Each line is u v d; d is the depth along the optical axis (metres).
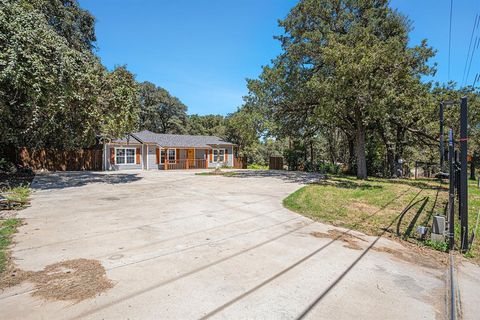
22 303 2.66
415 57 14.15
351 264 3.91
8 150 18.64
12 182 12.66
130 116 14.04
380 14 16.16
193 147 27.05
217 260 3.89
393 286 3.29
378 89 11.78
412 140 20.06
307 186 12.59
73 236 4.82
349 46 12.94
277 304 2.78
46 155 20.16
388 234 5.50
